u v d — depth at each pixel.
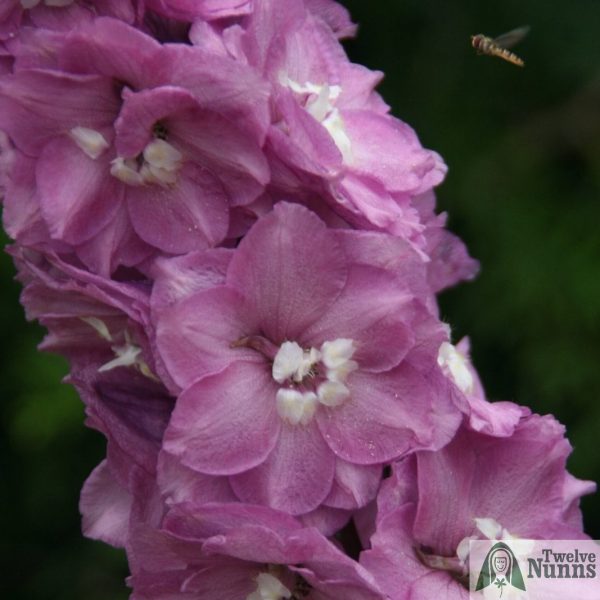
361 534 0.46
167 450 0.44
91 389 0.47
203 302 0.44
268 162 0.45
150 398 0.46
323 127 0.44
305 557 0.44
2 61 0.45
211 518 0.44
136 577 0.46
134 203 0.45
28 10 0.45
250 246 0.44
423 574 0.45
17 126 0.45
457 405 0.45
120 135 0.44
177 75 0.44
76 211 0.45
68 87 0.44
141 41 0.43
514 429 0.46
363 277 0.45
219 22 0.46
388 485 0.45
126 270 0.46
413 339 0.45
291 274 0.44
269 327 0.45
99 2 0.45
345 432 0.45
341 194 0.45
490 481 0.46
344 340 0.45
